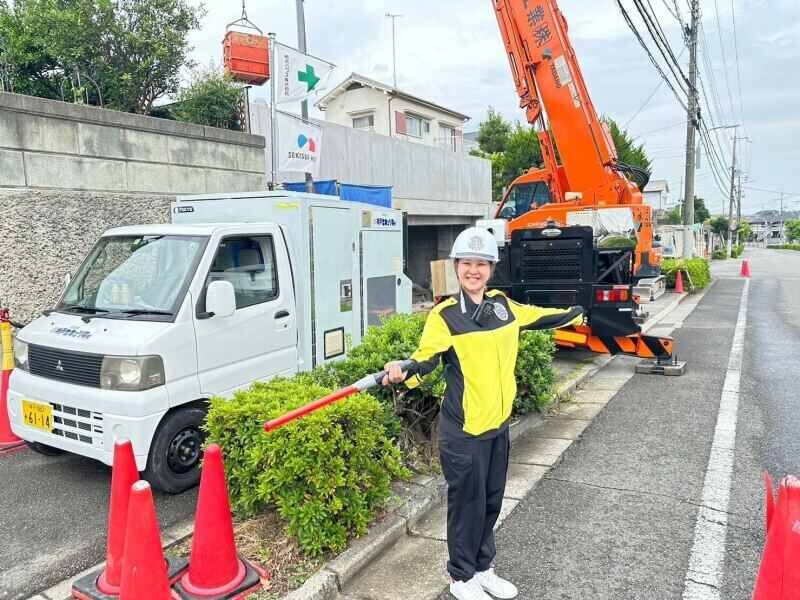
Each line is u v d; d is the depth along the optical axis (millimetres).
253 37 9203
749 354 8867
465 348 2768
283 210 5391
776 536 2357
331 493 3223
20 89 10047
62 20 9641
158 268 4605
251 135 8391
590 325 7605
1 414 5148
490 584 3037
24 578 3264
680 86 16016
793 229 96000
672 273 18016
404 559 3385
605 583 3117
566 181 10195
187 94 9312
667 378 7551
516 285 7871
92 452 4074
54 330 4426
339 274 5926
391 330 4879
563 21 9406
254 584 2967
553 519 3830
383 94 22500
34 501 4164
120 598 2631
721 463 4691
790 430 5445
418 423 4551
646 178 10391
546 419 5961
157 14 10414
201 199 5762
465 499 2848
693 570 3209
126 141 6824
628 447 5121
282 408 3375
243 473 3396
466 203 17734
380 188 10023
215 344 4500
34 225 6004
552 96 9289
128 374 3959
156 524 2658
